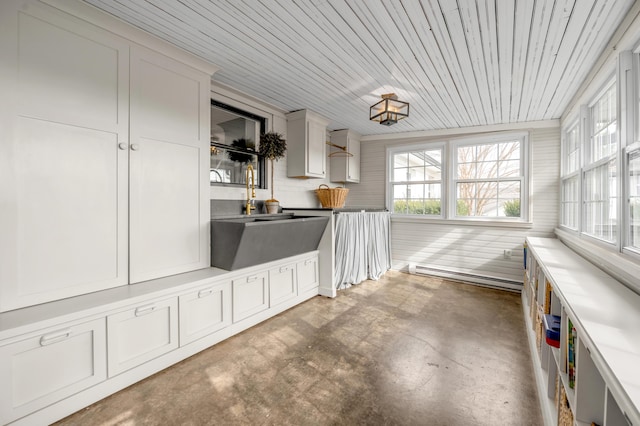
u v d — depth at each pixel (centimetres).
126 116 199
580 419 105
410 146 485
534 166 393
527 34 194
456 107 343
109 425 153
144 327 192
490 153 428
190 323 220
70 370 160
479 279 405
